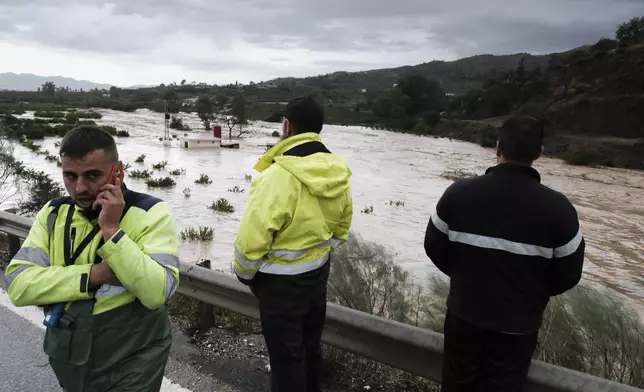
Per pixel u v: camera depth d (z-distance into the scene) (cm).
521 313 205
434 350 252
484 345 215
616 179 3406
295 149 247
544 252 201
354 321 280
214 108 10900
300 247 243
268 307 250
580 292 410
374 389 314
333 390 311
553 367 227
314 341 269
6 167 1451
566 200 203
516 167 208
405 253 1282
